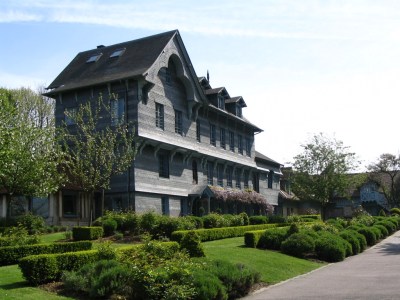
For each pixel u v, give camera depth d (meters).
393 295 13.52
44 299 12.31
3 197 29.73
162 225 26.28
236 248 23.31
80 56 39.84
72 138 32.97
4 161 24.38
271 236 25.03
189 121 39.75
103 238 25.62
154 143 34.88
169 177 37.09
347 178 55.53
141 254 14.05
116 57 37.09
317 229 30.73
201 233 26.86
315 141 55.56
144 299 12.66
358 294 13.99
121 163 31.56
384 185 80.31
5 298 11.89
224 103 46.41
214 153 43.91
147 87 34.19
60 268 14.27
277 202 59.31
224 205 46.09
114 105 33.88
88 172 31.31
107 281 12.94
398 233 43.97
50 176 29.03
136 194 33.06
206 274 13.52
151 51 35.94
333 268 21.39
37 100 51.66
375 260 23.94
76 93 35.28
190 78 39.31
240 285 14.73
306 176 55.00
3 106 30.02
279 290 15.70
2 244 19.22
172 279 12.72
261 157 56.03
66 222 31.20
